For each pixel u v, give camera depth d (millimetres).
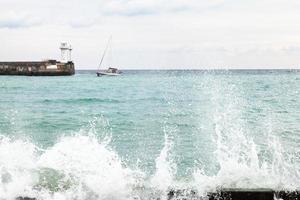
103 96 40250
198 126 16938
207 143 13125
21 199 5148
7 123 19172
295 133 14461
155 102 32094
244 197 5098
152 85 63875
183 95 38656
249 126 15875
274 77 95688
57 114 24453
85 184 5449
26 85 62938
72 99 36719
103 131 16672
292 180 5699
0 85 62250
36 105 31266
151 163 10289
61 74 100000
